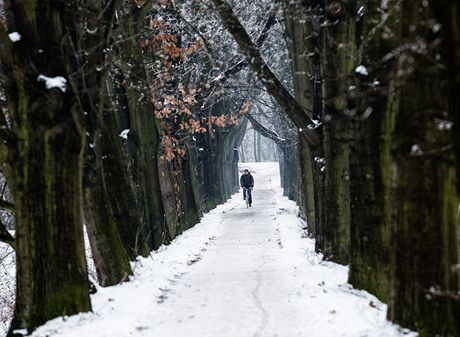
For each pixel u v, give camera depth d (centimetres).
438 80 1060
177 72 3984
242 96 5603
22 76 1395
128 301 1647
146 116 3116
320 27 2191
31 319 1420
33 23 1421
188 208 4638
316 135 2345
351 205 1717
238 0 3862
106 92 2444
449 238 1118
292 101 2259
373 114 1641
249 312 1472
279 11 3275
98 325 1365
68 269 1448
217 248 3106
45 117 1405
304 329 1282
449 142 1075
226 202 7600
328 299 1551
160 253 2917
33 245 1424
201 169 6238
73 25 1606
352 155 1708
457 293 1112
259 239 3438
